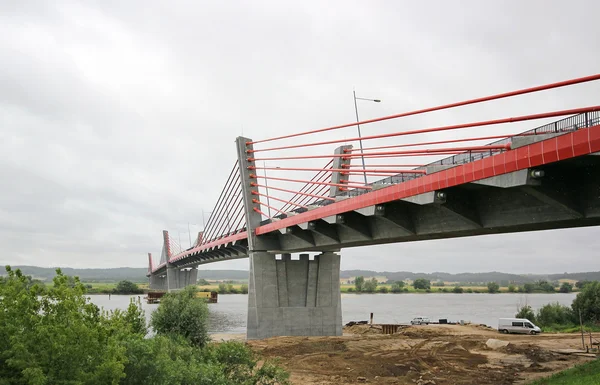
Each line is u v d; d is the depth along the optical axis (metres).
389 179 37.91
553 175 26.02
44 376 13.91
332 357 44.03
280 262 61.78
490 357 43.53
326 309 61.41
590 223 29.06
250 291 60.41
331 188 54.62
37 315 15.40
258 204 62.72
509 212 30.89
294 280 62.00
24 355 14.32
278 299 60.56
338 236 49.25
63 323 15.54
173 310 43.66
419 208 37.91
